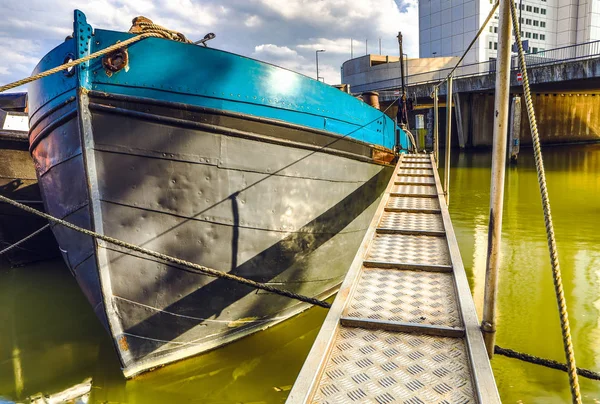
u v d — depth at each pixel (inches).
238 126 187.3
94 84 169.5
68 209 189.2
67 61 174.1
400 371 90.9
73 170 180.1
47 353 219.6
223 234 193.8
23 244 346.3
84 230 168.9
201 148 181.6
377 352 97.3
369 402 82.0
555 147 1290.6
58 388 188.1
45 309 276.4
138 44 170.4
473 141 1298.0
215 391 182.7
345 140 238.8
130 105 171.5
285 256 217.0
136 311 189.3
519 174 766.5
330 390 85.4
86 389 187.0
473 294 259.4
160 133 175.9
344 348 99.0
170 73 174.4
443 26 2178.9
